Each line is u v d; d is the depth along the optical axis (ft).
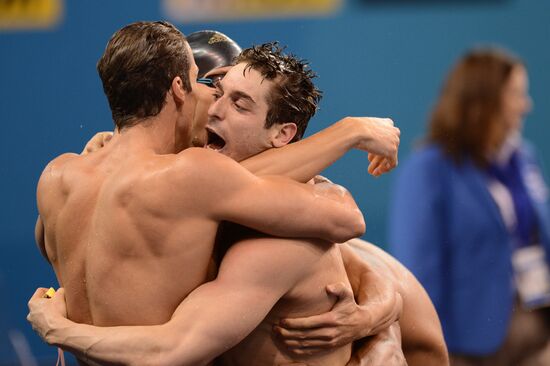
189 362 22.34
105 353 22.58
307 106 24.93
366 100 62.03
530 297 44.34
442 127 45.47
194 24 59.21
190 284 23.24
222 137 24.23
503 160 45.39
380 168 26.13
